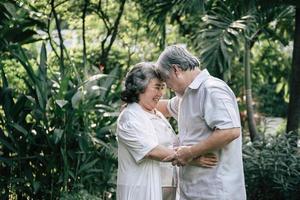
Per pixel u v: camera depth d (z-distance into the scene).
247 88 6.58
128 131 3.20
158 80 3.25
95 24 8.04
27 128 4.57
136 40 8.04
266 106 12.32
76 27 8.02
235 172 3.14
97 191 4.71
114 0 7.70
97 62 8.03
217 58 5.68
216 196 3.12
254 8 6.03
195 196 3.19
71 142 4.54
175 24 7.98
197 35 6.41
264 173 5.06
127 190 3.25
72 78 4.91
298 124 5.89
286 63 8.46
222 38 5.78
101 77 4.54
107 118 4.75
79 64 7.84
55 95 4.52
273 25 7.20
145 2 7.27
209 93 3.02
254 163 5.09
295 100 5.89
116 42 8.31
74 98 4.41
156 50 8.11
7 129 4.54
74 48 8.09
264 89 12.40
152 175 3.24
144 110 3.29
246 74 6.56
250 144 5.45
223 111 2.98
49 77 4.91
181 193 3.29
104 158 4.69
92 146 4.61
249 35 6.11
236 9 6.10
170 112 3.56
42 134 4.52
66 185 4.52
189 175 3.21
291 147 5.23
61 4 7.41
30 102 4.58
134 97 3.28
